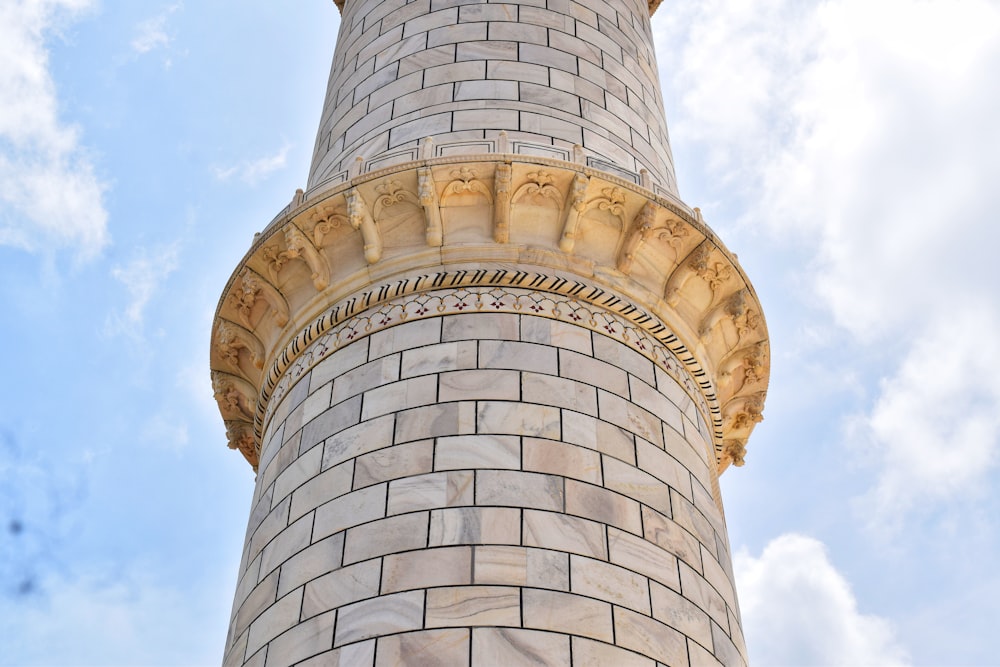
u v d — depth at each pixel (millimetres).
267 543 12516
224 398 16344
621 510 11844
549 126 15914
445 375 12711
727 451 16875
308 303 14766
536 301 13562
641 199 14516
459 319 13320
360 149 16438
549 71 16812
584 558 11164
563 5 18188
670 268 14883
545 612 10594
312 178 17578
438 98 16359
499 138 14609
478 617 10477
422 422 12273
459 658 10195
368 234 14359
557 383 12711
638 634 10883
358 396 12977
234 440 16688
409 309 13586
